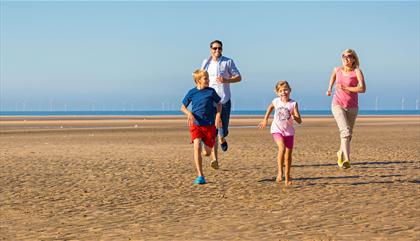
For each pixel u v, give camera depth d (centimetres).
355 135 2809
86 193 913
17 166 1334
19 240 588
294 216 692
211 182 1023
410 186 942
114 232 620
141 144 2175
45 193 916
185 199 842
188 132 3438
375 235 579
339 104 1177
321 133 3114
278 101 986
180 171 1209
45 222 684
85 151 1802
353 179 1039
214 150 1155
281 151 977
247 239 573
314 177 1075
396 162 1358
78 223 675
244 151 1753
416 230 599
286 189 923
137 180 1066
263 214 710
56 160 1483
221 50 1209
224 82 1191
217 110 1038
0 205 807
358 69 1150
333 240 560
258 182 1014
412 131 3334
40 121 7700
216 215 711
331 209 734
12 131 3759
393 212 705
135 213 736
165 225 654
